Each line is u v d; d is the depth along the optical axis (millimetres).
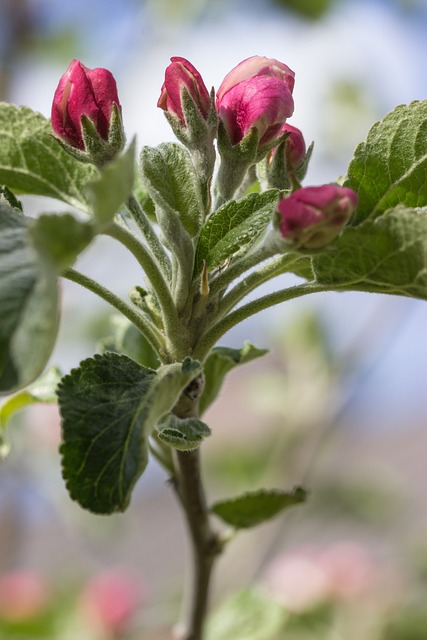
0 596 528
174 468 321
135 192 332
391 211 278
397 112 302
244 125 297
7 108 309
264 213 287
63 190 312
